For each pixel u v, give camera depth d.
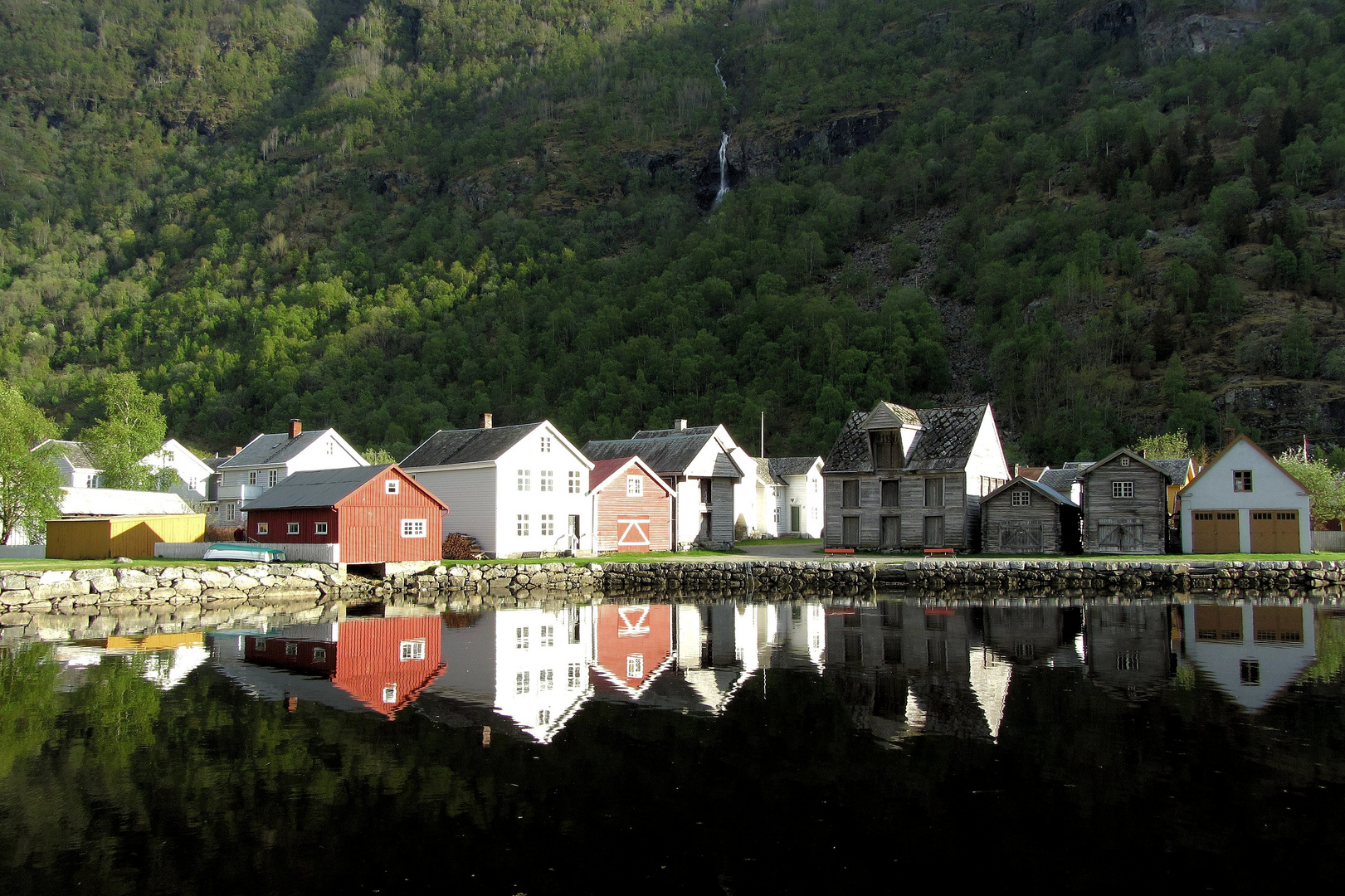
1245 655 29.25
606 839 14.26
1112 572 50.69
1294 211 160.12
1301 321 130.62
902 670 26.95
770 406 151.62
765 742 19.33
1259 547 58.03
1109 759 18.09
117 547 54.28
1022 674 26.30
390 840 14.20
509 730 20.19
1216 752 18.44
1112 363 146.62
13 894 12.33
